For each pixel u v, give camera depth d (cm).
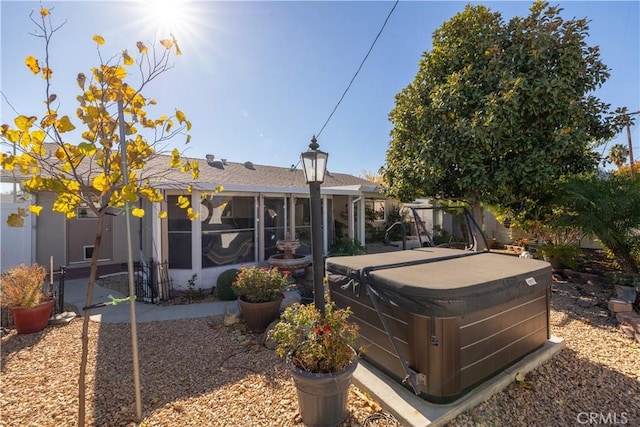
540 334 326
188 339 407
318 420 229
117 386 297
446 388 240
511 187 605
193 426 238
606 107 611
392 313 275
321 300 283
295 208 825
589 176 592
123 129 222
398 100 725
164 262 602
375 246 1246
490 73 581
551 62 565
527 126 588
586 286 590
